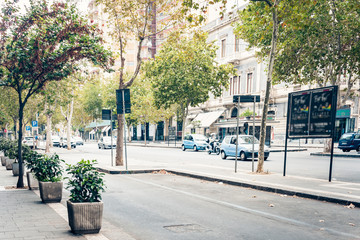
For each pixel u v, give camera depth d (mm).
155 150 32875
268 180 10227
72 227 4871
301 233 5074
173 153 27250
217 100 43938
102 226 5492
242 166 15594
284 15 11148
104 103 54500
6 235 4684
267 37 20859
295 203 7359
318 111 10672
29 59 9602
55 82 21969
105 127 82688
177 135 58406
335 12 20281
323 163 16891
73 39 9953
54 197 7281
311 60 21234
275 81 23172
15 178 12031
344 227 5406
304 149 28281
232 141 20016
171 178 11789
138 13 15352
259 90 36219
